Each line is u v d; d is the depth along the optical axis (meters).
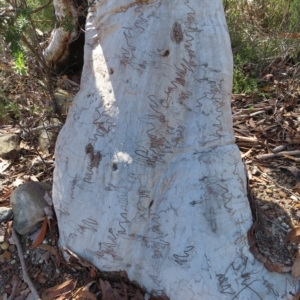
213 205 2.21
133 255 2.34
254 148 3.33
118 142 2.21
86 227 2.33
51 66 4.13
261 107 3.73
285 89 3.87
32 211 2.69
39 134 3.47
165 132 2.21
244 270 2.17
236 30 4.32
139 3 2.17
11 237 2.71
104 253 2.34
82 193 2.31
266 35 4.58
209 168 2.22
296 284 2.20
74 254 2.45
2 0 3.01
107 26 2.28
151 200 2.25
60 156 2.43
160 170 2.23
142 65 2.17
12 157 3.36
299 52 4.28
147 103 2.18
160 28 2.15
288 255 2.45
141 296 2.37
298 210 2.78
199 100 2.22
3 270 2.63
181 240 2.21
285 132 3.46
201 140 2.23
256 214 2.44
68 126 2.42
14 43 2.38
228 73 2.30
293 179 3.04
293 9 4.53
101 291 2.42
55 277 2.54
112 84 2.24
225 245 2.19
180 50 2.17
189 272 2.19
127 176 2.19
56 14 3.59
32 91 3.78
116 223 2.25
